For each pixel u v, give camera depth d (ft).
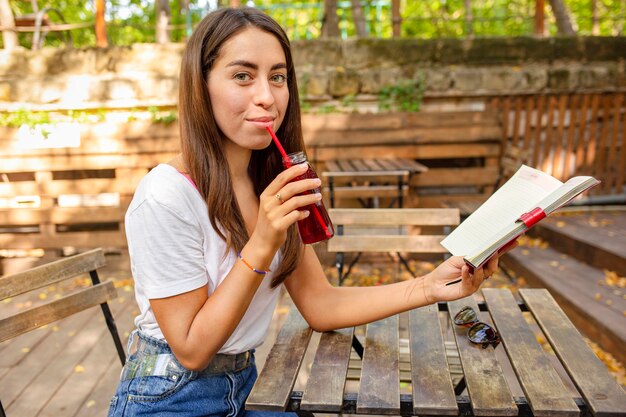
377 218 10.32
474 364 4.78
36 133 17.76
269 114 4.10
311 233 4.16
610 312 11.18
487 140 19.04
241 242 4.25
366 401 4.16
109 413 4.43
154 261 3.98
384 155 18.69
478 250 4.19
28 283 6.56
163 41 24.81
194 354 4.00
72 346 11.93
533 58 19.86
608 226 16.70
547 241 17.08
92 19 36.27
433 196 19.10
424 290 4.91
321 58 19.67
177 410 4.27
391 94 19.08
